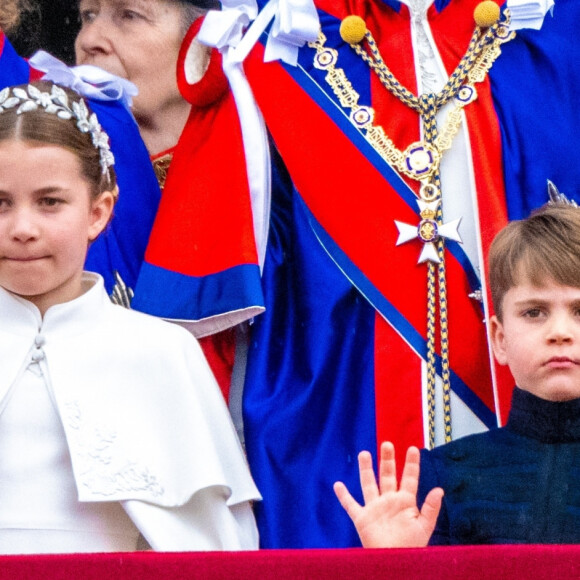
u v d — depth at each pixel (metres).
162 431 8.39
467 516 8.04
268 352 9.84
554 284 8.15
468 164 9.96
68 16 11.19
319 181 10.02
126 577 6.02
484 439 8.33
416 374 9.61
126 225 10.15
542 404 8.12
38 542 7.90
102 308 8.59
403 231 9.79
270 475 9.33
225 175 10.07
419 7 10.36
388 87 10.13
